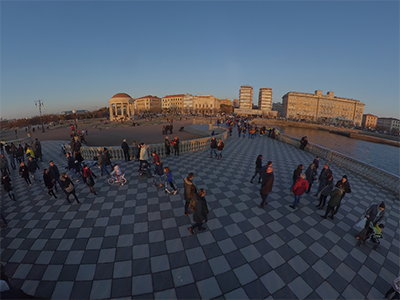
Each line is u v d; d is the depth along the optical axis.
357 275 4.41
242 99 129.50
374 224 5.11
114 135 29.64
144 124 49.66
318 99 109.50
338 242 5.44
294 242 5.37
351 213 7.01
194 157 14.16
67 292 3.86
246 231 5.74
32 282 4.07
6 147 16.33
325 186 6.86
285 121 74.25
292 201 7.70
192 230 5.48
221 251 4.94
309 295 3.91
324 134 58.97
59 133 35.62
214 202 7.41
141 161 9.71
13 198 7.63
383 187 9.59
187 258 4.70
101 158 9.80
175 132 33.22
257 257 4.79
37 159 14.19
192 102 137.50
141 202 7.30
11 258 4.69
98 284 4.02
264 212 6.79
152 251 4.89
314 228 6.01
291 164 13.25
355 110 117.12
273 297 3.83
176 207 6.95
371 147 39.69
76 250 4.93
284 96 117.88
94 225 5.93
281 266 4.56
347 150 35.69
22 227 5.86
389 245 5.44
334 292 3.99
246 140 23.16
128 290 3.89
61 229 5.75
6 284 2.89
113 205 7.09
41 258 4.68
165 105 153.25
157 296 3.78
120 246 5.06
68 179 6.93
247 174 10.70
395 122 140.12
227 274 4.30
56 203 7.30
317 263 4.69
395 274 4.48
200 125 40.09
